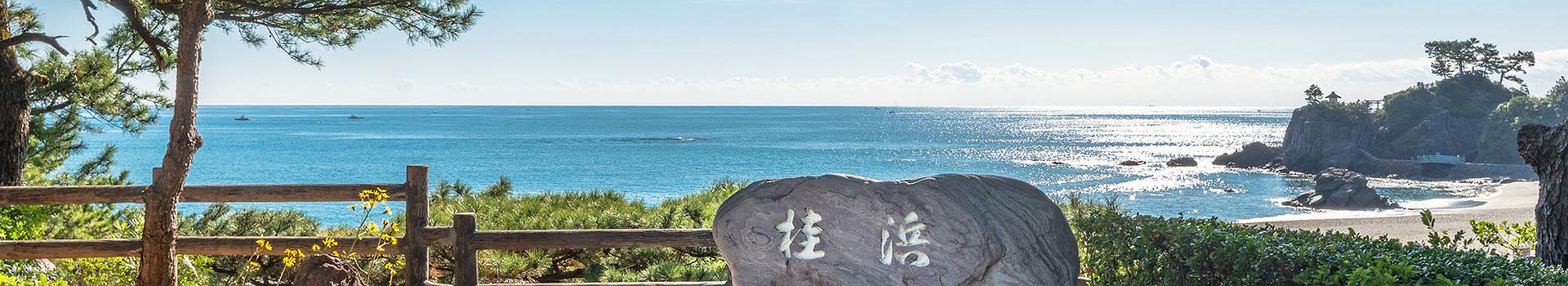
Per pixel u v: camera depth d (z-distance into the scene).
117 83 11.67
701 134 125.88
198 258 7.18
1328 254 4.61
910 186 4.44
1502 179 58.66
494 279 8.77
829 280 4.35
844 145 99.38
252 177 57.12
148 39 8.70
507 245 5.71
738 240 4.45
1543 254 6.42
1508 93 101.69
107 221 8.70
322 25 10.44
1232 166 73.75
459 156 77.50
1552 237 6.31
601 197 10.48
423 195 5.73
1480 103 98.69
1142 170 65.75
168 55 11.52
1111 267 5.68
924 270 4.34
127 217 9.02
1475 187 53.66
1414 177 67.50
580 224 9.05
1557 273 4.33
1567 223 6.19
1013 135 127.19
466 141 104.31
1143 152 88.44
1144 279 5.32
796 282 4.37
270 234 9.08
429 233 5.72
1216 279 4.95
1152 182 54.22
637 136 117.19
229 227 9.26
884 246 4.35
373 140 104.69
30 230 7.57
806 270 4.37
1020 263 4.47
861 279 4.33
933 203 4.40
